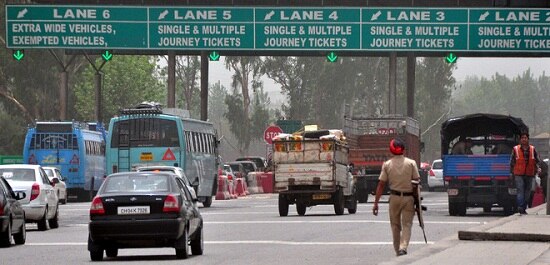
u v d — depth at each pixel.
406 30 117.50
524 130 79.00
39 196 64.69
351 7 117.38
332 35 117.56
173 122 101.31
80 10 118.56
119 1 126.81
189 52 133.62
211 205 108.88
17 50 118.62
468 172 77.19
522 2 117.81
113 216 44.53
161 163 101.00
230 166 168.38
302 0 127.25
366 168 109.69
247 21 118.12
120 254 48.66
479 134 81.06
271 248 50.06
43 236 60.94
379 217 76.62
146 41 118.56
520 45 117.56
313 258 44.25
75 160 124.31
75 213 90.12
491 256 39.38
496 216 76.75
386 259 43.53
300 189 80.44
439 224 66.25
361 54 133.88
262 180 156.75
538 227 51.50
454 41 117.56
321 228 64.25
